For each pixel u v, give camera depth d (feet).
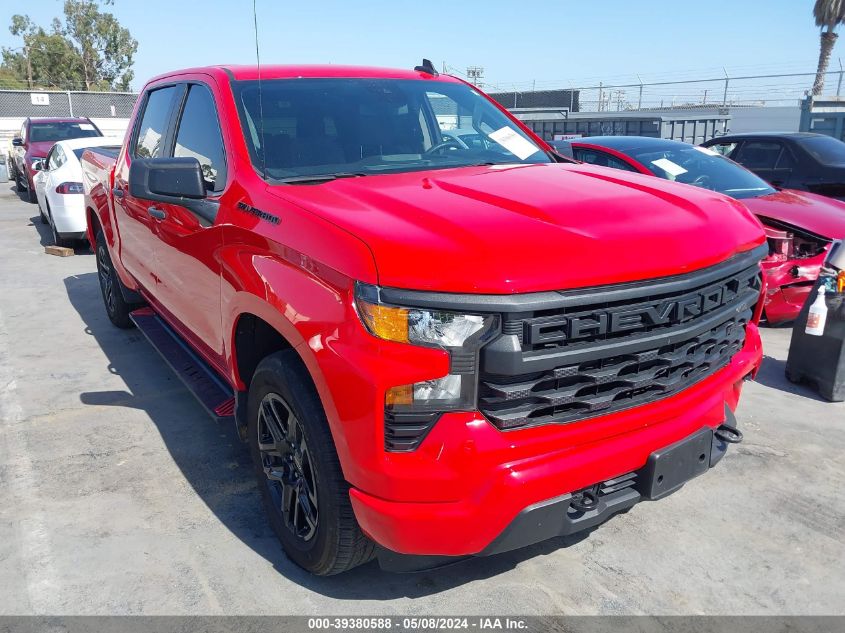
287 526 9.92
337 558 8.96
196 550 10.48
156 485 12.32
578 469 8.10
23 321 22.53
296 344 8.58
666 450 8.73
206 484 12.35
